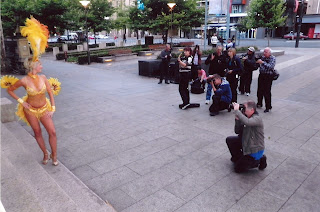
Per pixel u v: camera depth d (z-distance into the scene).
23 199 3.13
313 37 51.94
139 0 29.28
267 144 5.74
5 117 6.56
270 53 7.61
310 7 50.22
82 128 6.67
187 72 7.98
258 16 30.66
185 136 6.16
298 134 6.26
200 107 8.47
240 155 4.73
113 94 10.27
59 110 8.21
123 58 22.38
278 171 4.65
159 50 27.47
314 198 3.90
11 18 27.64
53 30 31.45
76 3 30.59
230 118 7.39
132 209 3.67
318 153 5.32
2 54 15.10
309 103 9.09
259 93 8.29
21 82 4.10
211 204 3.77
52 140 4.50
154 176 4.50
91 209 3.50
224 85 7.53
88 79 13.62
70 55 24.02
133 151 5.42
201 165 4.86
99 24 32.84
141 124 6.96
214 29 55.84
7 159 4.09
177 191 4.08
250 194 4.00
